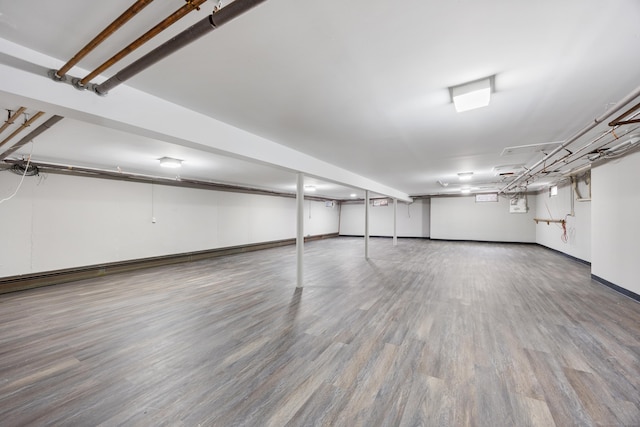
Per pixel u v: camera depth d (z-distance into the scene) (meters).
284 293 4.42
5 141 3.22
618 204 4.36
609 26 1.54
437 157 5.04
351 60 1.93
